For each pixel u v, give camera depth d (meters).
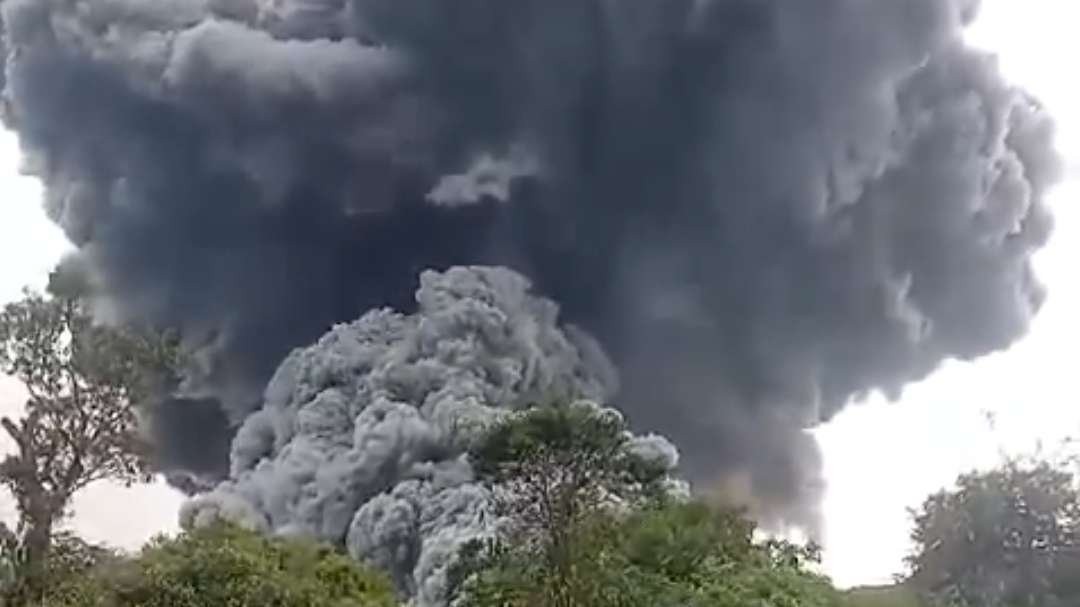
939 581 39.22
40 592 20.91
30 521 23.97
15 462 24.75
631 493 22.61
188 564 19.16
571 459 21.55
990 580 38.50
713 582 20.53
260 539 21.70
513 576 20.77
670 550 21.36
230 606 18.61
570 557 20.42
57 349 25.89
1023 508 38.78
